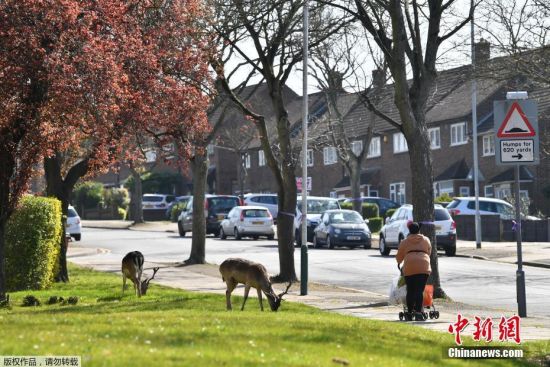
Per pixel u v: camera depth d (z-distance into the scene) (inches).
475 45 1961.1
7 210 1556.3
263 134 2046.0
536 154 1389.0
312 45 2064.5
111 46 1487.5
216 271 2362.2
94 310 1370.6
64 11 1401.3
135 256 1680.6
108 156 1792.6
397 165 5196.9
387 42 1720.0
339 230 3228.3
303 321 1077.1
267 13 1802.4
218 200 4128.9
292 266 2071.9
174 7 1733.5
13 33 1386.6
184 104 1692.9
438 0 1720.0
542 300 1761.8
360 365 785.6
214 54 1865.2
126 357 721.0
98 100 1429.6
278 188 2063.2
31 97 1460.4
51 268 1937.7
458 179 4687.5
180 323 968.9
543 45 1796.3
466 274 2301.9
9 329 880.3
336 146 3905.0
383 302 1636.3
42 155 1537.9
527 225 3526.1
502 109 1387.8
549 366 961.5
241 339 863.1
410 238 1375.5
